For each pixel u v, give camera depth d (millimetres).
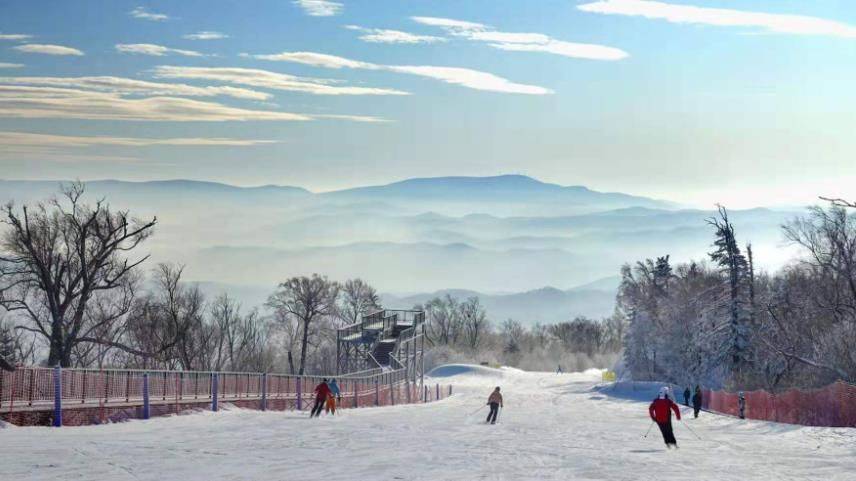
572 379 153000
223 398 44812
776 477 23250
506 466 24797
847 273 69750
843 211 70688
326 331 141500
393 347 100875
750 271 89188
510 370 174625
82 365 76812
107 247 71875
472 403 82562
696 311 106500
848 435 37375
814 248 72312
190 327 85000
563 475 22969
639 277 140500
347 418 46406
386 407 66812
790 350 74812
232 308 123875
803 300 76250
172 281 82500
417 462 25312
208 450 26500
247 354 125000
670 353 113125
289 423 39281
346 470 23031
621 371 147125
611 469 24578
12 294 69375
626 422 51156
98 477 19922
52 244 70250
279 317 140375
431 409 64500
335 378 59375
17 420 30812
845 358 64750
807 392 47750
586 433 40188
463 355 191500
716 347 89312
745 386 79562
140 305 78625
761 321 84812
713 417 58781
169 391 39469
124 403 35750
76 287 73438
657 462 26734
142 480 19750
